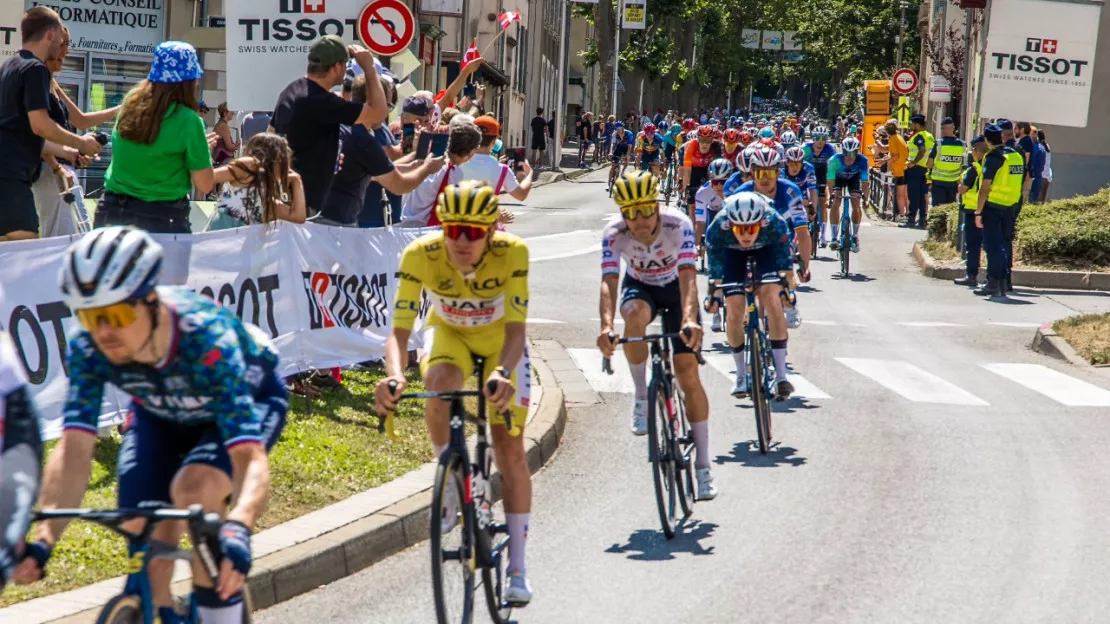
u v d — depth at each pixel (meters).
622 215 13.55
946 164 46.53
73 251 6.39
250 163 15.79
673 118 111.62
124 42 35.25
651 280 14.58
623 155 69.19
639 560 12.36
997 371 23.53
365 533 12.02
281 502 12.70
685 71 154.25
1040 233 37.22
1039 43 38.03
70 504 6.92
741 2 184.50
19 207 14.71
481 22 81.31
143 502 7.30
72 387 7.12
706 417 14.14
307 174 16.83
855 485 15.33
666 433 13.46
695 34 173.00
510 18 24.98
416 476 14.11
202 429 7.71
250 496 6.80
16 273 12.50
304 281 16.78
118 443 13.48
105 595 9.84
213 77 37.41
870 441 17.75
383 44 20.41
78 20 34.09
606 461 16.72
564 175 87.19
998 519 13.85
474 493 9.97
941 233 42.72
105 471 12.60
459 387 10.25
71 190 16.02
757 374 16.81
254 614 10.52
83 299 6.33
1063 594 11.34
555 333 26.22
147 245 6.50
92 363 7.11
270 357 7.89
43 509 6.79
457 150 19.14
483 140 19.77
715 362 23.91
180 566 10.47
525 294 10.20
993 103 38.31
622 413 19.64
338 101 16.55
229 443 7.05
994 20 38.00
